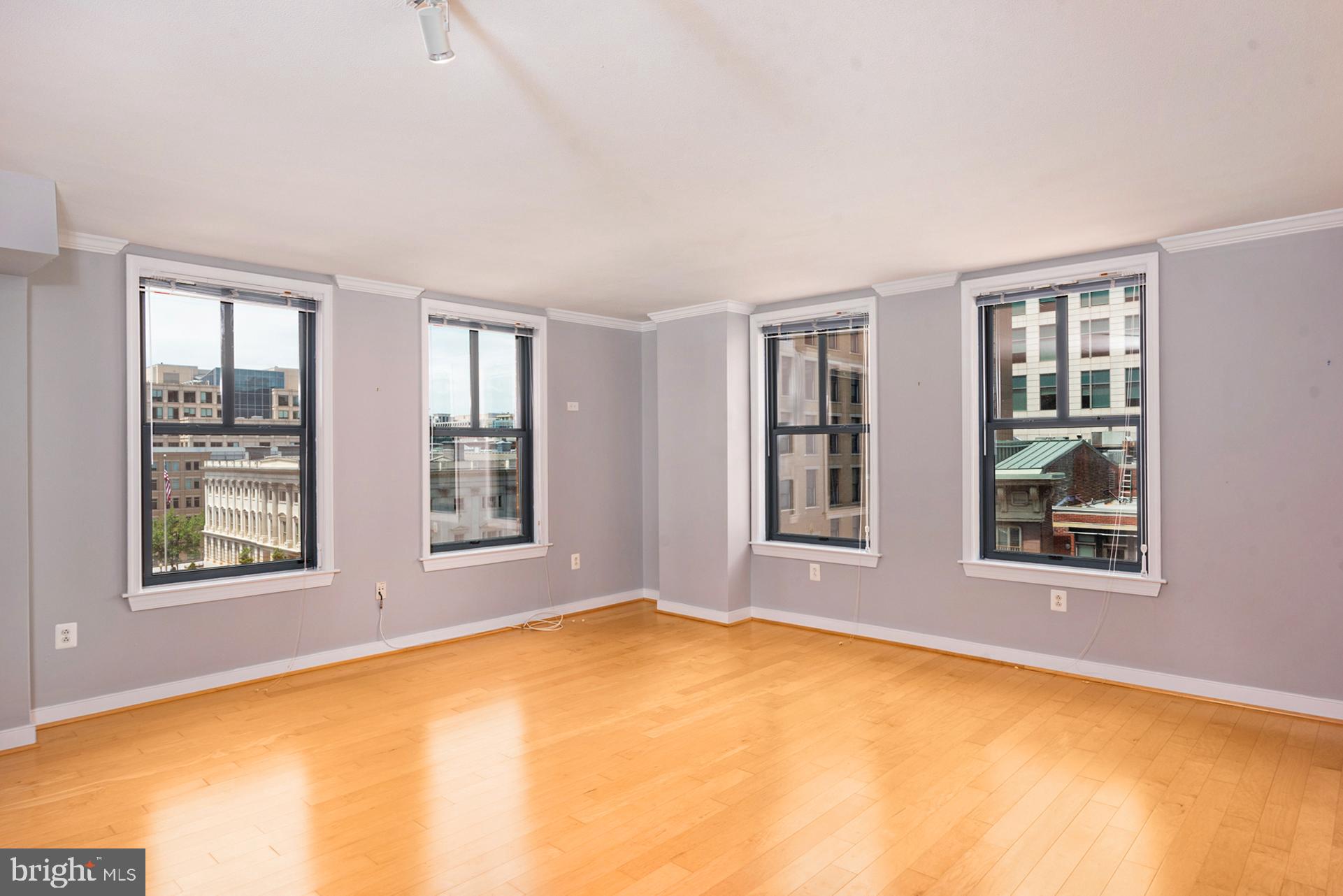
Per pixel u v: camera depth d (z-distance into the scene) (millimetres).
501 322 5539
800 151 2736
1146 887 2277
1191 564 3891
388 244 3926
